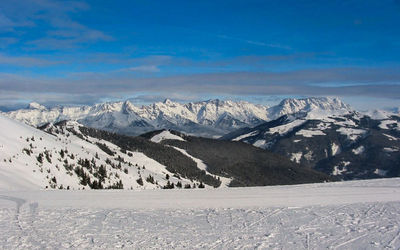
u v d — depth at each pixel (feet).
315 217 75.05
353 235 61.26
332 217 74.69
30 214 79.15
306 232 63.98
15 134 264.72
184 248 55.77
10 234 63.05
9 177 173.17
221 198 99.86
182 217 76.79
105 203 92.99
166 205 90.27
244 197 100.89
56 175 232.12
